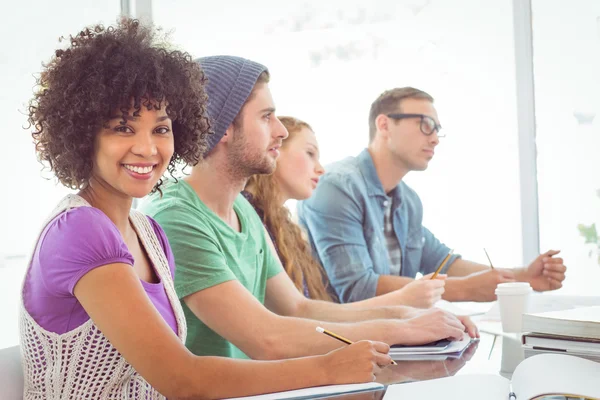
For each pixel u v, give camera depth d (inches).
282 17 116.0
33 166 96.7
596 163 108.7
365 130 116.3
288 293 72.8
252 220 71.5
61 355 41.2
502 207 113.5
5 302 94.8
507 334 62.2
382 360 43.1
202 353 61.5
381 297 74.8
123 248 41.1
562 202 110.0
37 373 41.8
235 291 57.8
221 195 65.4
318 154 99.2
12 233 95.7
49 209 97.3
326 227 103.7
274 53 116.8
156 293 46.8
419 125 109.4
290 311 72.4
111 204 45.2
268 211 90.8
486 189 114.2
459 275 111.6
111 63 42.3
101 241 40.1
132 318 39.3
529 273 91.8
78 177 43.3
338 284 102.7
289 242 93.3
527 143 109.5
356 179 106.2
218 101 63.6
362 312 69.0
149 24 47.2
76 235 40.0
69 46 43.8
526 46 109.3
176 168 54.6
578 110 109.0
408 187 113.0
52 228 41.1
